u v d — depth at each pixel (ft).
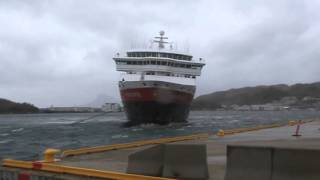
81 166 53.26
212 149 72.74
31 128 334.24
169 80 265.54
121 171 48.91
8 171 50.98
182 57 276.82
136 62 271.08
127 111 275.80
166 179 39.86
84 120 507.30
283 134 111.86
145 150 45.75
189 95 275.80
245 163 40.04
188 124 304.30
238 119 501.97
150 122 268.82
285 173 37.91
